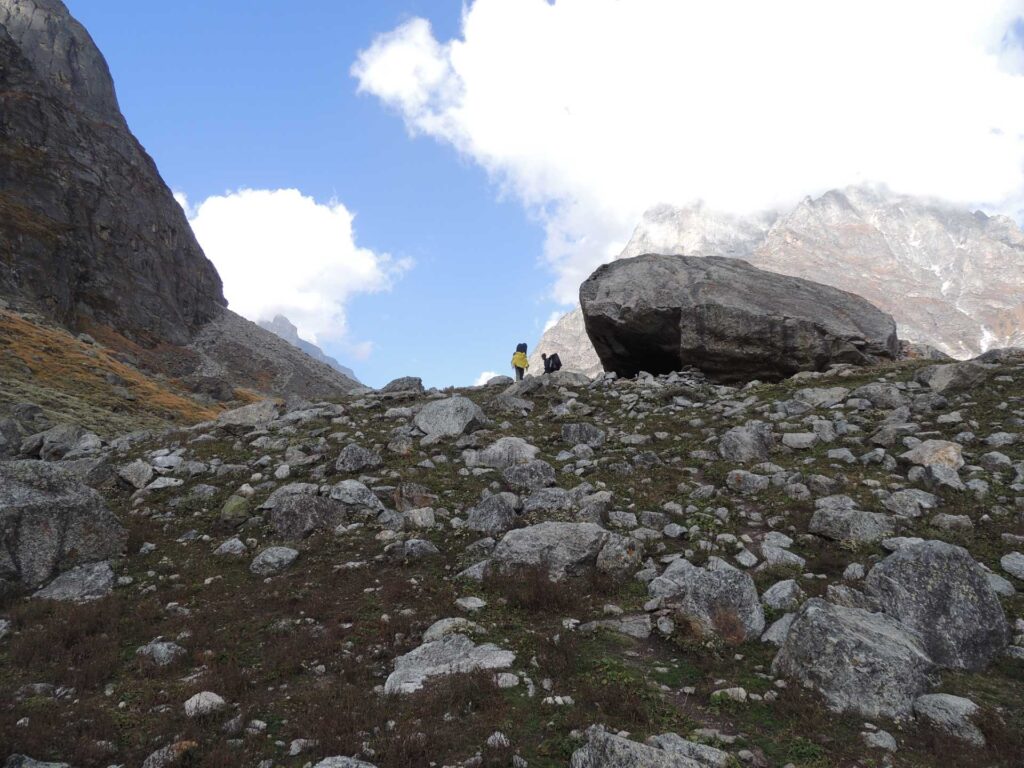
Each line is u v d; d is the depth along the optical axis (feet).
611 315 92.53
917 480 43.98
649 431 63.46
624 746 18.51
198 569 39.63
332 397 95.71
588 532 36.45
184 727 22.39
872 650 24.04
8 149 365.20
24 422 105.60
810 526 38.86
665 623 29.71
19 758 20.07
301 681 26.35
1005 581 31.94
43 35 545.03
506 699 23.77
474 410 65.98
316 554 40.98
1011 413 53.42
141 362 352.69
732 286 89.56
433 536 42.63
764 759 20.29
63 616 32.53
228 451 63.57
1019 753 20.44
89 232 399.44
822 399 64.80
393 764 19.84
